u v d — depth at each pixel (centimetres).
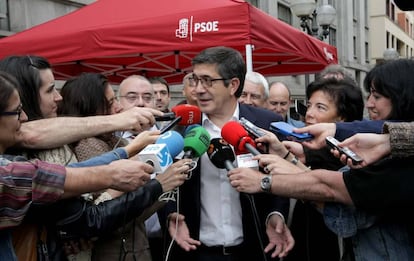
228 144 218
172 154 192
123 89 309
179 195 238
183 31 409
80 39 445
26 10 657
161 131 206
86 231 178
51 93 208
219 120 242
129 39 429
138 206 188
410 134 154
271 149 214
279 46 450
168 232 240
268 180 183
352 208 175
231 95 237
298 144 226
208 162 235
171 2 439
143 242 225
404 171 159
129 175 173
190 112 231
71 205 174
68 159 195
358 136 165
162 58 604
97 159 187
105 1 484
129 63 595
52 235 182
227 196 234
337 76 269
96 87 238
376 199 161
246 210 234
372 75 193
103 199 196
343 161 167
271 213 231
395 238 173
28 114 197
